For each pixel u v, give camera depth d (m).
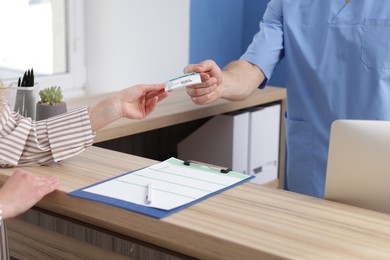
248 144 3.01
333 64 2.18
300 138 2.29
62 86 3.51
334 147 1.51
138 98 1.79
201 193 1.49
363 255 1.18
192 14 3.52
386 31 2.10
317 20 2.21
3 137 1.70
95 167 1.70
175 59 3.53
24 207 1.46
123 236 1.54
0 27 3.22
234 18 3.85
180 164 1.74
